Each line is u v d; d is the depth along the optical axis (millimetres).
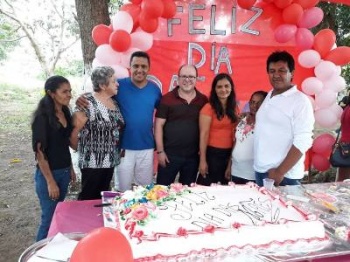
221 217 1904
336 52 3928
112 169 3135
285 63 2600
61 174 2812
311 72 4418
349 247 1738
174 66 4176
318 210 2117
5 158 6219
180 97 3279
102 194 2318
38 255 1626
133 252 1609
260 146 2795
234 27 4219
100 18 4133
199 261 1619
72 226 1913
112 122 3002
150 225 1797
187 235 1696
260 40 4289
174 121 3303
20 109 10688
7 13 10734
